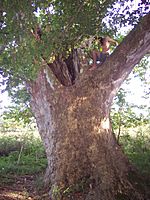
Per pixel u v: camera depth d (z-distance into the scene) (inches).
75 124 218.1
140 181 213.0
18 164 324.2
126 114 368.5
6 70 176.7
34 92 236.8
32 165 322.7
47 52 189.2
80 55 250.5
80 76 228.1
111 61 217.5
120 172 210.4
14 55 165.9
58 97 225.3
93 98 219.9
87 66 234.5
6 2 159.6
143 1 218.1
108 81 218.7
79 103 220.4
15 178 265.1
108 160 211.9
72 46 230.2
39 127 239.5
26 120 399.5
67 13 200.5
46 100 229.6
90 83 221.9
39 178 240.4
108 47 245.4
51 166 222.2
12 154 373.7
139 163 238.2
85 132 216.5
